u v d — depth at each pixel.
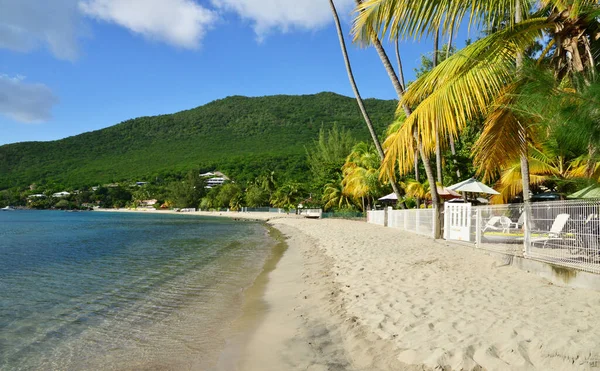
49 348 5.57
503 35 6.45
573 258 6.91
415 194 26.38
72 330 6.39
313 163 68.94
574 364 3.63
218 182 137.25
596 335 4.28
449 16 6.45
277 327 5.91
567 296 6.06
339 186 52.00
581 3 6.20
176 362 4.86
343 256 12.46
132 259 15.77
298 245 19.41
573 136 5.02
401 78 21.64
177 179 155.50
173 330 6.22
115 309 7.71
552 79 5.56
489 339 4.36
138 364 4.88
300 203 70.56
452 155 24.03
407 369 3.96
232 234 31.55
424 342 4.48
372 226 28.39
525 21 6.57
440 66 6.56
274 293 8.46
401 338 4.71
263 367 4.46
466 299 6.15
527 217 8.34
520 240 9.32
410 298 6.46
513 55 6.64
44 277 11.62
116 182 164.12
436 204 15.23
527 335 4.38
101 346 5.60
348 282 8.35
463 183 16.72
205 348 5.30
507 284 7.05
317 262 12.29
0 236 30.00
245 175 131.00
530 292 6.41
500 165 7.42
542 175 15.60
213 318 6.82
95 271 12.66
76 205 141.12
